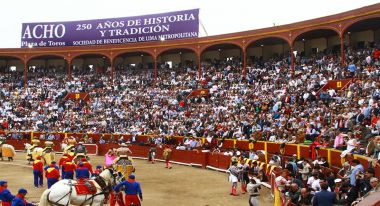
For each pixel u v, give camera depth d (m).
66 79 54.50
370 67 32.53
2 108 49.03
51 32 56.56
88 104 48.38
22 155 39.16
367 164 16.19
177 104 43.69
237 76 44.59
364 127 20.42
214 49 51.00
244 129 31.59
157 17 53.47
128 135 40.47
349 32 40.53
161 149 35.69
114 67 56.16
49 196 13.19
